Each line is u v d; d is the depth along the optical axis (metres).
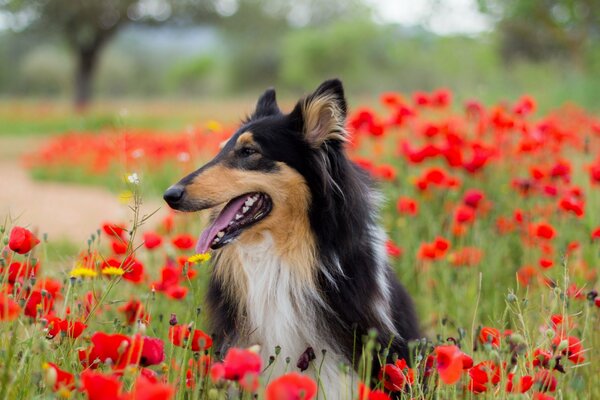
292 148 4.78
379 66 53.19
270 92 5.69
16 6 38.78
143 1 42.03
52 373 3.11
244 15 43.56
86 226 11.95
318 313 4.65
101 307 4.86
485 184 8.22
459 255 6.36
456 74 26.33
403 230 6.97
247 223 4.74
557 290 4.38
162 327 4.97
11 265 4.23
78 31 41.16
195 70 80.25
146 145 13.71
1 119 39.69
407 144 7.41
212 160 4.95
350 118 7.50
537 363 4.08
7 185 17.41
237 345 4.80
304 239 4.71
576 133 9.91
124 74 87.88
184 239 5.38
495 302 5.80
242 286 4.82
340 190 4.72
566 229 6.98
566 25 24.19
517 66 23.58
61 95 78.75
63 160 18.67
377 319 4.66
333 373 4.57
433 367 4.20
